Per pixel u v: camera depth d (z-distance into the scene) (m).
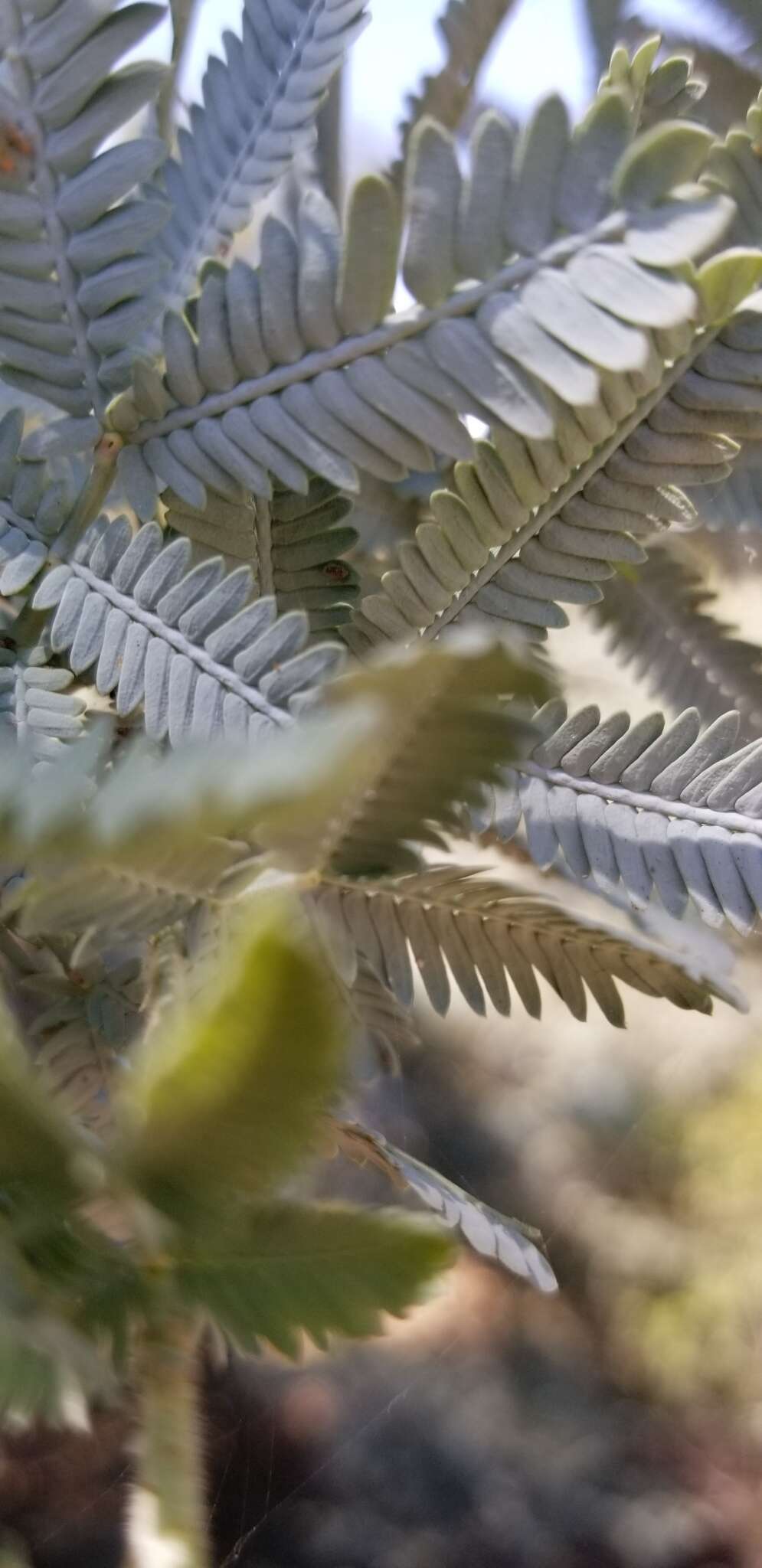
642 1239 0.41
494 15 0.16
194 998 0.11
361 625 0.14
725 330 0.13
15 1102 0.11
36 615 0.13
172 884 0.11
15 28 0.12
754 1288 0.39
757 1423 0.38
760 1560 0.34
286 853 0.11
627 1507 0.35
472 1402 0.36
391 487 0.16
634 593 0.16
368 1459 0.33
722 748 0.13
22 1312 0.11
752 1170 0.41
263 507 0.14
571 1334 0.40
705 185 0.13
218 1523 0.26
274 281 0.12
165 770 0.10
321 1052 0.10
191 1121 0.11
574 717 0.13
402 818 0.11
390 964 0.12
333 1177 0.18
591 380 0.12
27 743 0.12
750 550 0.17
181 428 0.13
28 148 0.13
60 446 0.13
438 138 0.12
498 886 0.12
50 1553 0.20
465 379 0.12
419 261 0.12
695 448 0.13
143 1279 0.11
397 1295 0.11
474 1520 0.33
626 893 0.13
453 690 0.11
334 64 0.13
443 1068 0.43
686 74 0.14
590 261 0.12
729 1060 0.42
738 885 0.13
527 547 0.13
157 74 0.13
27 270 0.13
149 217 0.13
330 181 0.15
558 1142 0.43
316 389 0.12
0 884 0.12
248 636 0.12
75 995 0.13
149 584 0.13
